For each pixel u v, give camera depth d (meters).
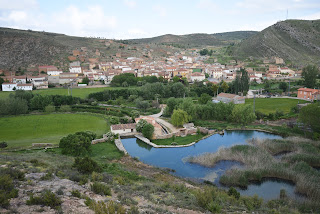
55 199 26.08
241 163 65.31
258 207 40.84
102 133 91.31
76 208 26.03
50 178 35.75
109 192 33.16
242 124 104.31
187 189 44.91
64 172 40.81
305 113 82.81
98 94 149.50
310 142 76.12
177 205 33.91
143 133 89.19
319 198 46.28
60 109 126.00
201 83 196.12
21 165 40.28
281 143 74.81
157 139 89.38
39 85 176.62
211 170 62.66
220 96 154.62
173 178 55.94
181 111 103.62
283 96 163.00
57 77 192.50
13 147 72.25
